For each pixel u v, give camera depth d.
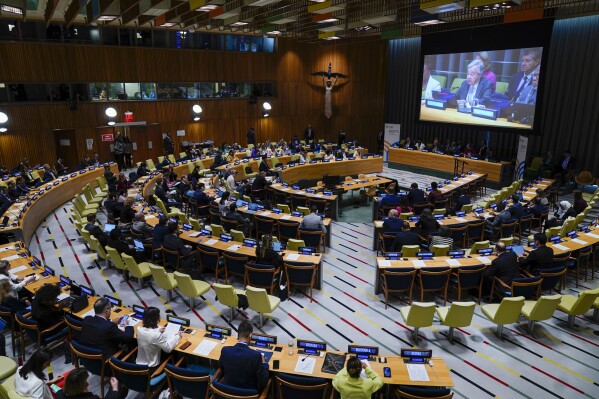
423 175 20.69
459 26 18.75
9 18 16.80
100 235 9.53
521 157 16.81
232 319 7.62
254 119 24.86
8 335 7.13
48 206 13.98
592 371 6.31
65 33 18.33
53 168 19.09
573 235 9.43
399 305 8.22
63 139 19.20
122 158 20.33
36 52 17.73
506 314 6.71
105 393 5.63
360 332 7.30
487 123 18.28
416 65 23.81
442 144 23.45
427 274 7.76
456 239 10.70
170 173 16.05
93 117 19.80
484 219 10.94
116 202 12.41
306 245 10.50
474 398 5.74
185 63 21.94
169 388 5.13
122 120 20.53
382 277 8.43
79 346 5.41
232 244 9.14
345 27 17.17
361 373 4.84
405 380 4.83
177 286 8.11
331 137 26.81
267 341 5.55
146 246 9.41
